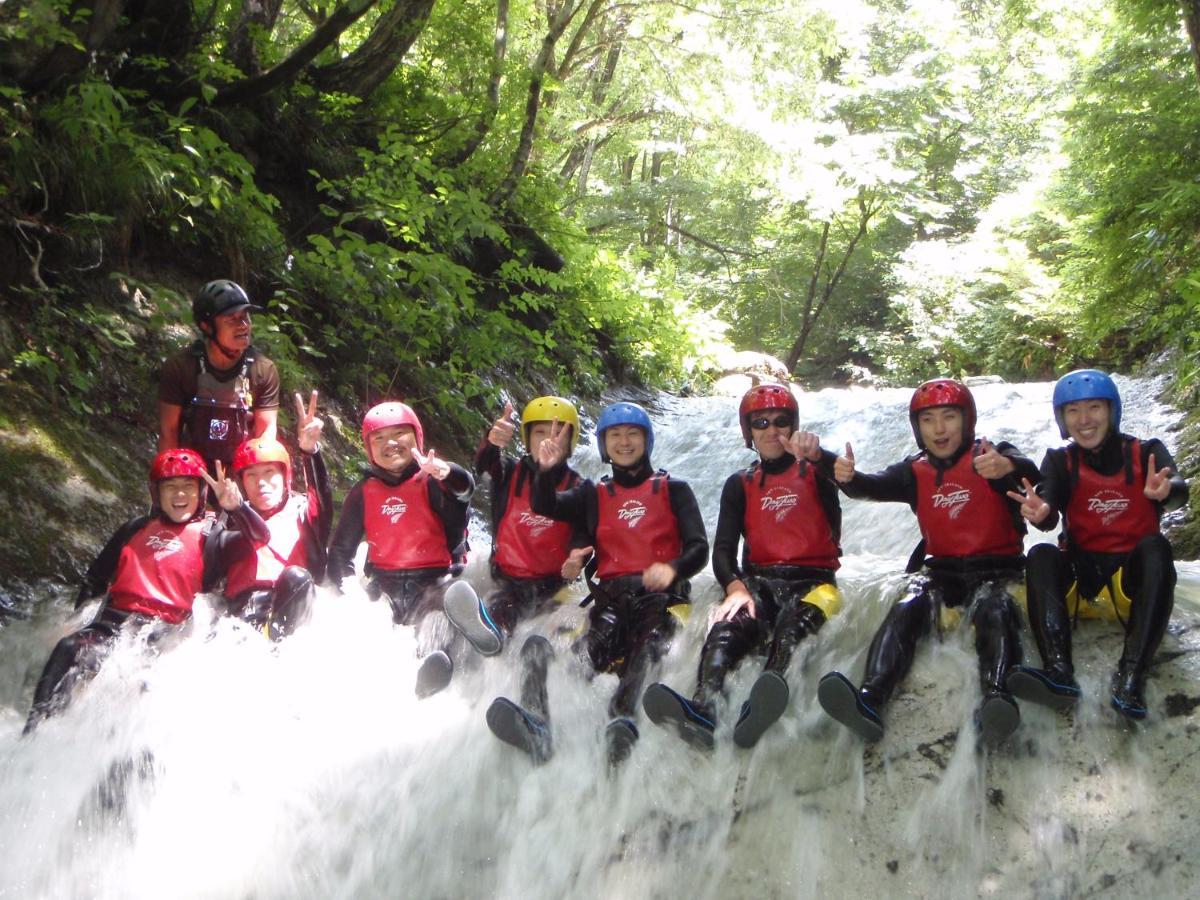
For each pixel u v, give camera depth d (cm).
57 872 378
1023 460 413
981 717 352
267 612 462
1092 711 358
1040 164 2288
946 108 2406
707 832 372
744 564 455
